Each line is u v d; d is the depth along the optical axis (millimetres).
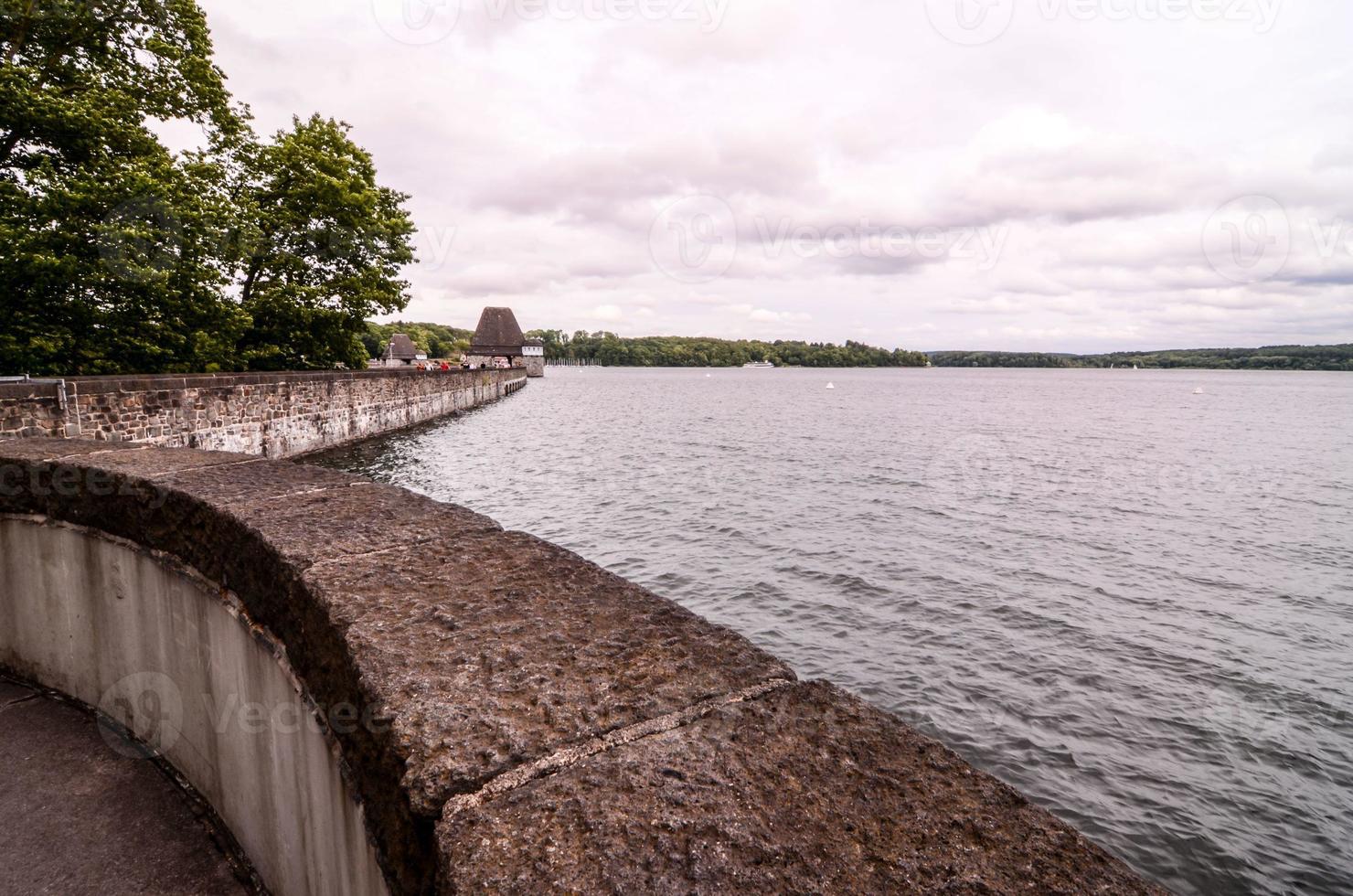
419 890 1100
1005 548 17984
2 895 2150
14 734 2990
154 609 2705
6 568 3436
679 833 977
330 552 2008
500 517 20219
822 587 14609
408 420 40719
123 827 2471
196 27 20641
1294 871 6863
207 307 20828
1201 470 33219
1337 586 15328
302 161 27562
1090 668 11016
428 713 1256
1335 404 102875
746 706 1325
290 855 1974
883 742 1229
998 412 74250
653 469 29781
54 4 17391
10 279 16094
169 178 18609
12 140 16984
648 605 1783
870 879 909
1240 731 9273
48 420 13836
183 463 3260
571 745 1182
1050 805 7750
